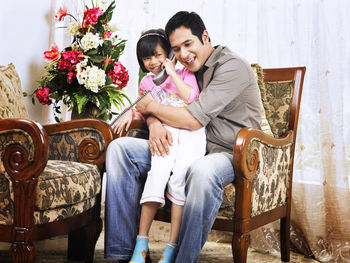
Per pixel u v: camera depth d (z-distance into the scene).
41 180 1.63
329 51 2.57
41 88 2.51
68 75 2.43
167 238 2.82
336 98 2.54
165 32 2.13
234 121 2.03
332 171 2.51
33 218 1.58
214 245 2.71
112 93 2.50
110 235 1.92
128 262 1.94
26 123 1.55
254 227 1.94
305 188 2.57
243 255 1.81
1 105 1.93
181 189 1.85
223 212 1.83
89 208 1.92
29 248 1.56
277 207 2.23
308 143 2.62
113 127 2.20
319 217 2.53
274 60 2.75
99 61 2.49
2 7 2.60
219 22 2.93
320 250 2.51
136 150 1.98
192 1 2.96
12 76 2.21
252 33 2.85
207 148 2.07
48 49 2.96
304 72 2.44
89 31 2.59
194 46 2.00
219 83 1.94
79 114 2.46
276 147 2.14
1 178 1.59
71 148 2.12
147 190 1.86
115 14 3.08
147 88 2.21
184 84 2.01
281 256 2.41
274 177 2.13
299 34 2.66
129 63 3.06
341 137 2.51
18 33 2.72
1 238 1.59
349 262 2.42
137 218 1.97
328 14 2.58
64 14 2.66
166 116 1.95
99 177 2.00
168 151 1.91
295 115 2.41
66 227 1.76
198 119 1.91
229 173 1.81
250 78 2.01
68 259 2.26
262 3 2.76
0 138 1.58
